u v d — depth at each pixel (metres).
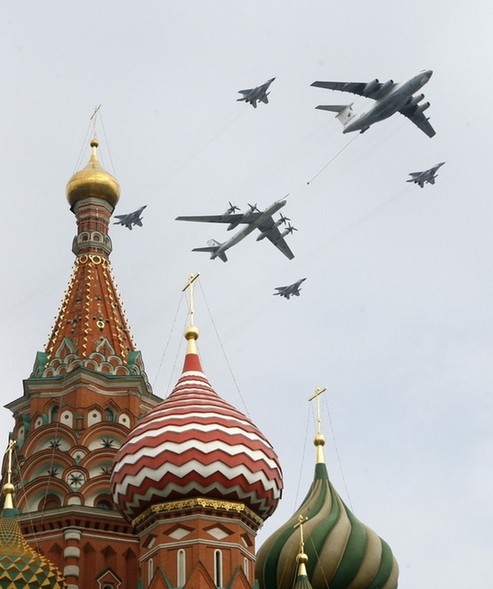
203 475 124.88
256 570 140.00
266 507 129.25
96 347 149.12
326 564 136.88
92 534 135.25
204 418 127.88
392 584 140.12
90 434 141.38
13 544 119.94
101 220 162.00
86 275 156.62
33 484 137.62
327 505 143.50
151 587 121.94
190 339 139.75
